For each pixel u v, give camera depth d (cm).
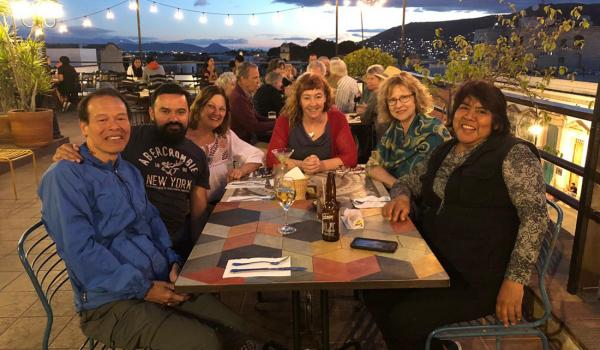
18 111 731
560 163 304
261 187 287
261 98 690
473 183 203
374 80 587
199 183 271
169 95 246
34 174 630
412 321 203
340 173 318
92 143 202
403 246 195
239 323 212
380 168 305
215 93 309
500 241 201
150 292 195
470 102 208
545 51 379
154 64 1150
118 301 193
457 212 209
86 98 202
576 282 243
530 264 189
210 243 201
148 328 190
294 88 340
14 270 356
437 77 417
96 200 198
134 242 209
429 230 222
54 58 1680
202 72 1220
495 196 200
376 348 262
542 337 195
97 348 245
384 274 170
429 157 247
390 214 226
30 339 272
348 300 311
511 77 389
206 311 212
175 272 216
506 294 191
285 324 288
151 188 251
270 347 251
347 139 349
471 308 200
